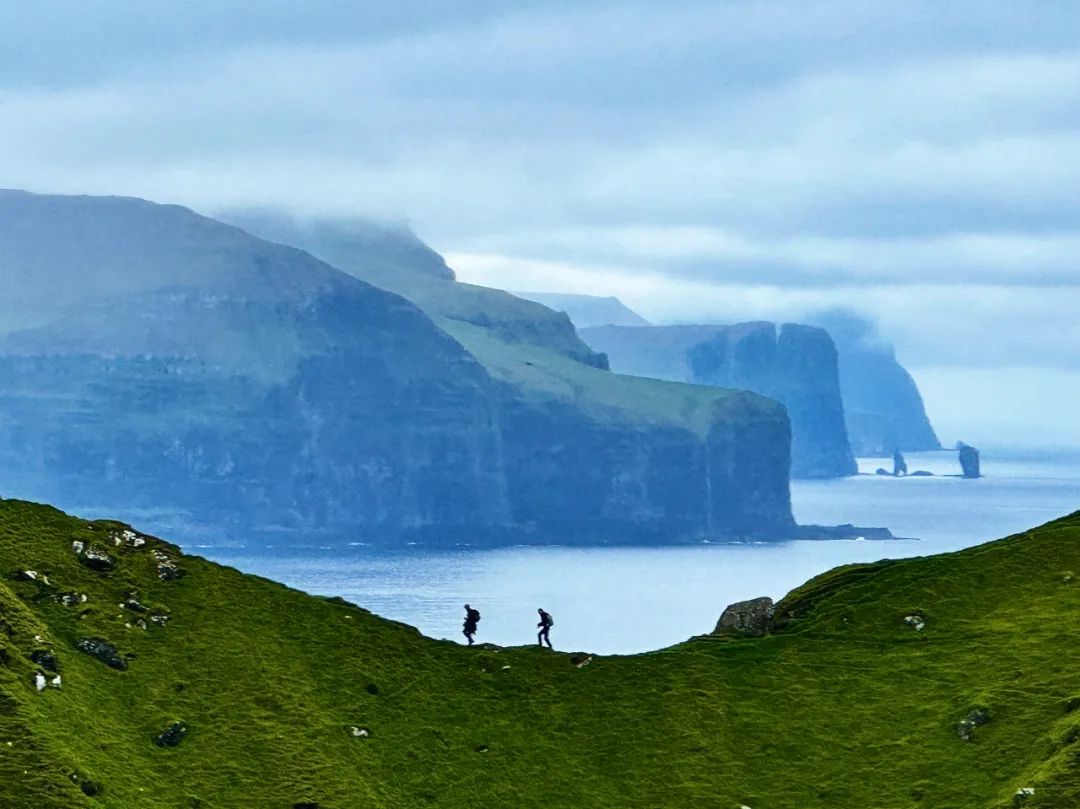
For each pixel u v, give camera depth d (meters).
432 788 154.25
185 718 155.88
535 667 181.25
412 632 186.38
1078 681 166.75
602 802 155.25
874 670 179.50
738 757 163.38
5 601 163.00
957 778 154.12
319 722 160.12
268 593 186.25
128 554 185.00
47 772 136.00
